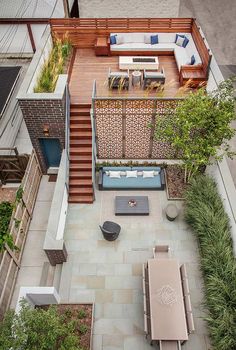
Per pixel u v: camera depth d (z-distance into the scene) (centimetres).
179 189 1330
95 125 1293
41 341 754
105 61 1639
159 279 965
